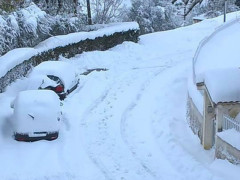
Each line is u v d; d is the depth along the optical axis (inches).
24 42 1031.6
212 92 550.6
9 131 662.5
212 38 844.6
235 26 896.9
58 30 1139.3
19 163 579.5
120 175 561.6
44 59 979.3
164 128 690.2
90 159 601.6
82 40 1090.1
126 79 927.0
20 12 1029.2
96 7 1395.2
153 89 868.0
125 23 1232.8
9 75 826.8
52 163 584.4
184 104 790.5
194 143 633.0
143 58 1089.4
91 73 955.3
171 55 1103.0
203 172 549.6
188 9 1903.3
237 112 569.9
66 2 1266.0
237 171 531.8
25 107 644.7
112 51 1127.0
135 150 628.7
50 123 638.5
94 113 756.6
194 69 697.6
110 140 658.8
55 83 799.1
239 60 676.1
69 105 780.6
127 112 764.6
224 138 551.2
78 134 673.6
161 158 603.2
